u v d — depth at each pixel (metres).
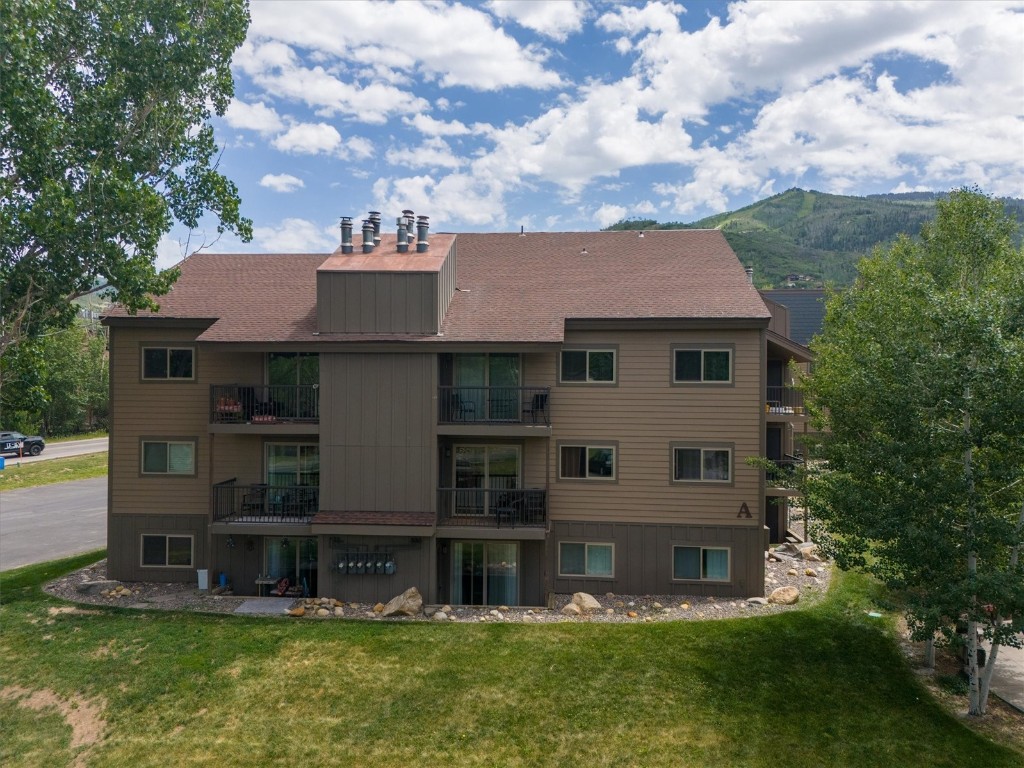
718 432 18.25
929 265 19.28
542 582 18.41
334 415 17.98
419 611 17.17
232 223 20.08
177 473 19.72
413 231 20.78
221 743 12.03
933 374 12.20
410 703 13.02
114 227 16.50
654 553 18.59
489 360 18.80
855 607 17.31
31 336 17.34
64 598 18.30
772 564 21.30
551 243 23.69
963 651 14.33
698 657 14.62
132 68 17.70
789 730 12.20
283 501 19.03
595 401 18.62
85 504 33.22
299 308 19.78
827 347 17.19
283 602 17.81
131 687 13.65
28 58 14.96
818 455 14.58
